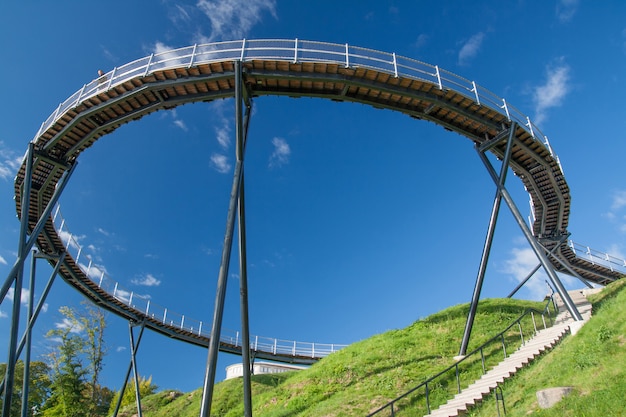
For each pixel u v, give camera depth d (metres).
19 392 50.72
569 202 31.70
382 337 27.77
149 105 23.05
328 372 24.58
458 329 25.72
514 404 13.23
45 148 23.70
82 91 22.80
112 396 62.78
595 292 26.38
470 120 24.70
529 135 25.31
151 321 37.84
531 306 28.08
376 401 19.12
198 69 21.17
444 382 19.11
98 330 47.97
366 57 21.73
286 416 20.84
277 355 44.00
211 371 14.48
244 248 21.08
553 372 13.98
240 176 19.33
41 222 22.56
